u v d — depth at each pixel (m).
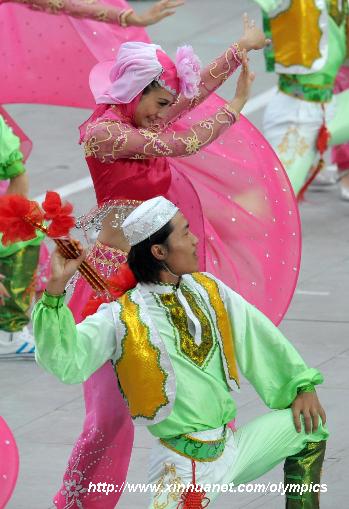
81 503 11.05
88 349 9.54
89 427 10.91
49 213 9.15
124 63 10.92
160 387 9.57
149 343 9.59
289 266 12.30
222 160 12.30
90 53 14.57
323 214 20.94
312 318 16.64
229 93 26.81
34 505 11.88
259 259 12.35
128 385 9.67
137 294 9.77
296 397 10.09
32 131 25.89
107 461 10.97
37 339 9.37
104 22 12.85
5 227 9.13
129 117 11.07
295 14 18.56
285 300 12.29
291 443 10.08
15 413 14.11
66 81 14.77
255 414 13.77
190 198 11.66
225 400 9.83
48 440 13.35
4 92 14.78
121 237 11.12
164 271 9.75
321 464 10.34
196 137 10.95
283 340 10.11
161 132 11.20
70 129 26.02
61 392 14.69
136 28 13.59
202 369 9.73
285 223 12.29
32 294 15.53
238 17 32.25
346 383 14.47
